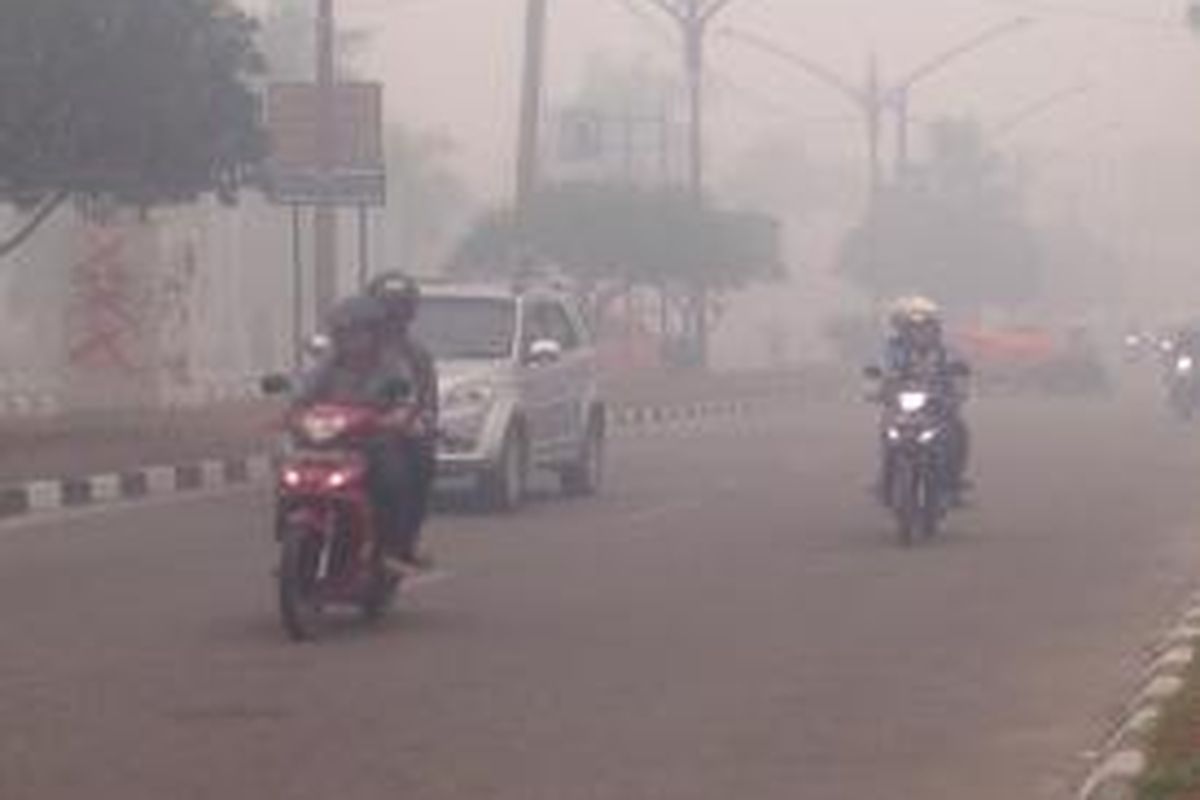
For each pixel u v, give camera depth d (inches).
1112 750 598.5
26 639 800.9
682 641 805.9
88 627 829.2
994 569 1025.5
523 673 737.0
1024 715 673.6
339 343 828.0
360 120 1822.1
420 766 596.7
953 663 764.6
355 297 855.1
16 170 1519.4
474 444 1254.9
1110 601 917.8
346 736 634.2
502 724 652.7
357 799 559.2
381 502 823.1
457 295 1337.4
